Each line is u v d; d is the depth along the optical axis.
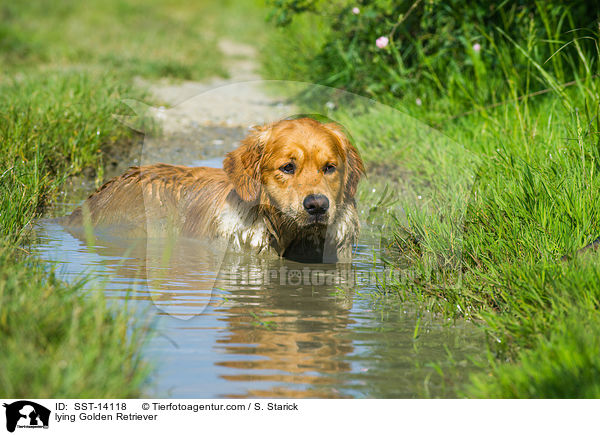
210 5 42.78
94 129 10.45
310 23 18.48
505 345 4.39
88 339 3.84
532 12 10.88
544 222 5.69
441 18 11.70
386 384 3.92
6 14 29.97
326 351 4.37
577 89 8.92
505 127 8.76
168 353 4.25
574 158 6.79
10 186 7.26
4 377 3.43
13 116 9.77
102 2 37.31
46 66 19.91
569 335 3.95
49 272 5.41
